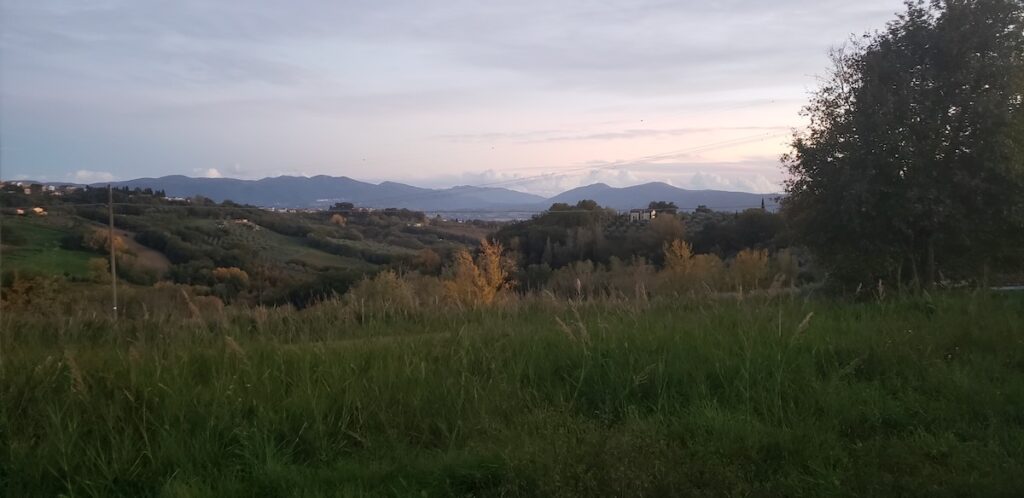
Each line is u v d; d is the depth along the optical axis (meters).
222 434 5.43
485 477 4.93
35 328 8.97
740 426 5.67
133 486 4.90
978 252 19.44
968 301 10.47
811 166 20.22
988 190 17.88
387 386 6.23
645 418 6.04
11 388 5.76
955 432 5.80
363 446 5.53
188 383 6.09
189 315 9.40
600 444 5.04
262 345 7.32
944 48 18.22
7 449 5.11
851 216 18.91
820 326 8.56
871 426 5.99
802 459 5.26
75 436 5.14
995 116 17.42
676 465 4.91
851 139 19.05
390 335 8.55
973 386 6.63
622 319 9.05
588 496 4.56
